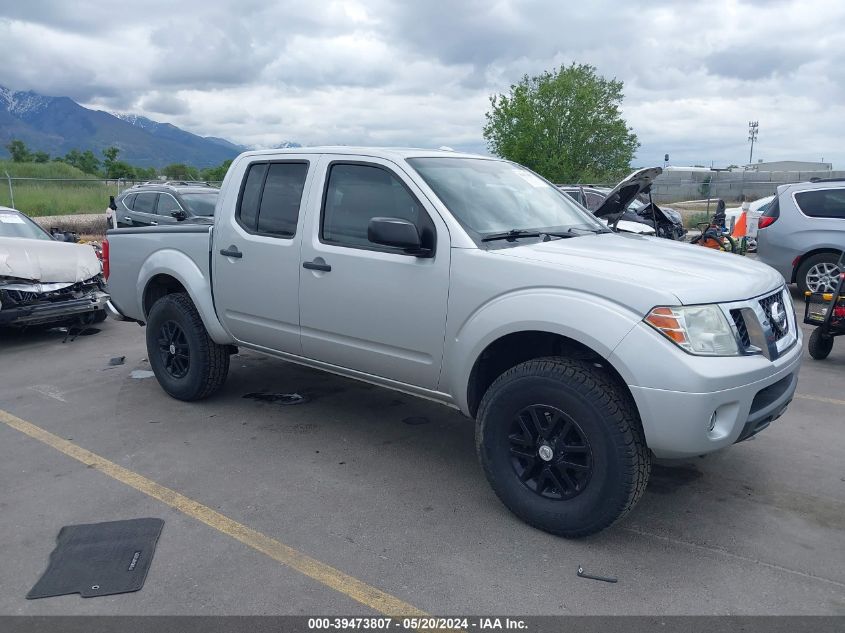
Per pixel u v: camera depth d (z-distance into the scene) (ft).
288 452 15.39
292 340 15.74
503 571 10.67
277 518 12.36
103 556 11.05
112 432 16.61
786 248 33.45
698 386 10.27
